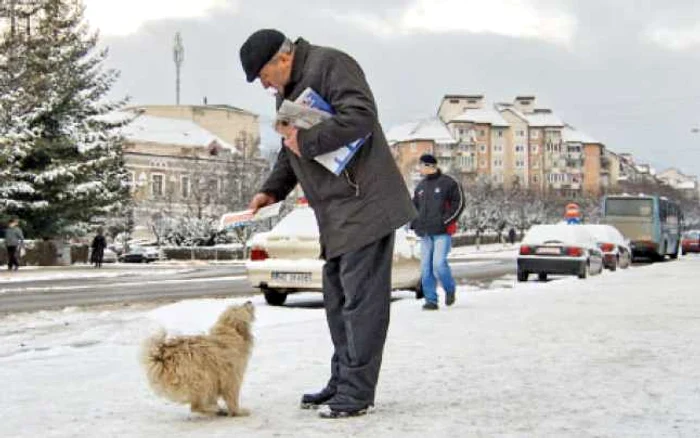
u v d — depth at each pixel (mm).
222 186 76062
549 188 136375
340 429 4430
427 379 6082
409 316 11422
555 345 8062
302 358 7359
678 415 4773
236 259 55906
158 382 4500
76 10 47562
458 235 79688
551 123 158875
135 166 90188
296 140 4621
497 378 6113
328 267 5098
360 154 4828
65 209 45625
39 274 31609
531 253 23500
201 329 10969
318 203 4961
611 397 5340
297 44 4875
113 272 33438
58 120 46750
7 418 4902
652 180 167500
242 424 4590
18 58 44125
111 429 4543
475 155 148750
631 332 9164
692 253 61719
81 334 11094
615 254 27766
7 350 9641
